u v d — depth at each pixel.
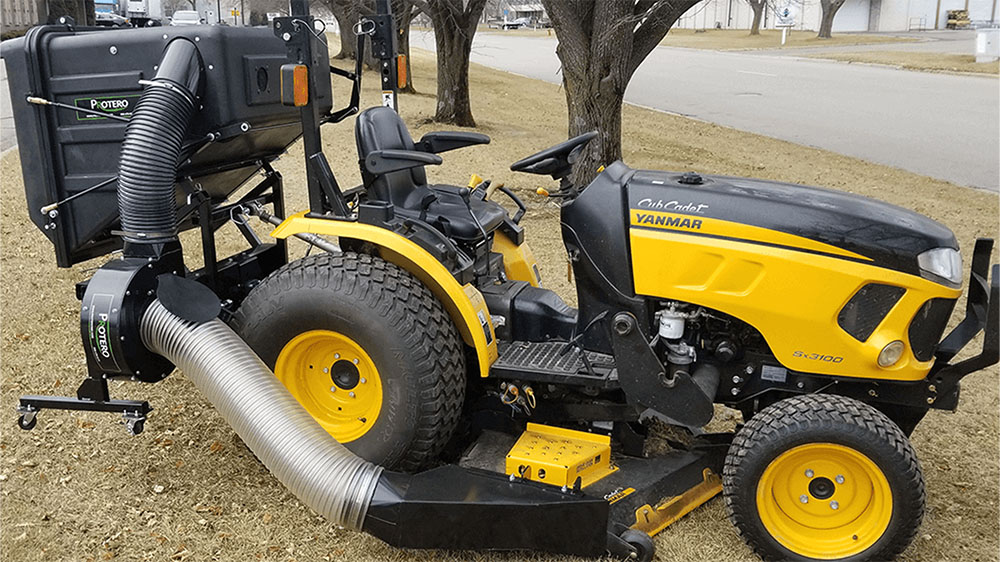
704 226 3.11
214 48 3.44
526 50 35.31
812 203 3.11
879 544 2.97
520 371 3.30
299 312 3.28
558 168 3.47
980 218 8.61
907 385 3.16
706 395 3.09
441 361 3.21
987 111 16.94
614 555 3.01
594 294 3.38
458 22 13.35
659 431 3.77
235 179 4.21
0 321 5.15
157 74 3.38
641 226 3.20
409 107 15.50
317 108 3.38
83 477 3.55
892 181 10.51
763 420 3.01
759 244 3.04
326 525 3.27
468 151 11.41
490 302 3.63
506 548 3.02
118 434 3.90
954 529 3.36
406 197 3.82
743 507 3.03
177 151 3.37
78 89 3.57
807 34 45.41
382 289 3.21
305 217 3.45
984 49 26.73
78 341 4.93
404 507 2.97
